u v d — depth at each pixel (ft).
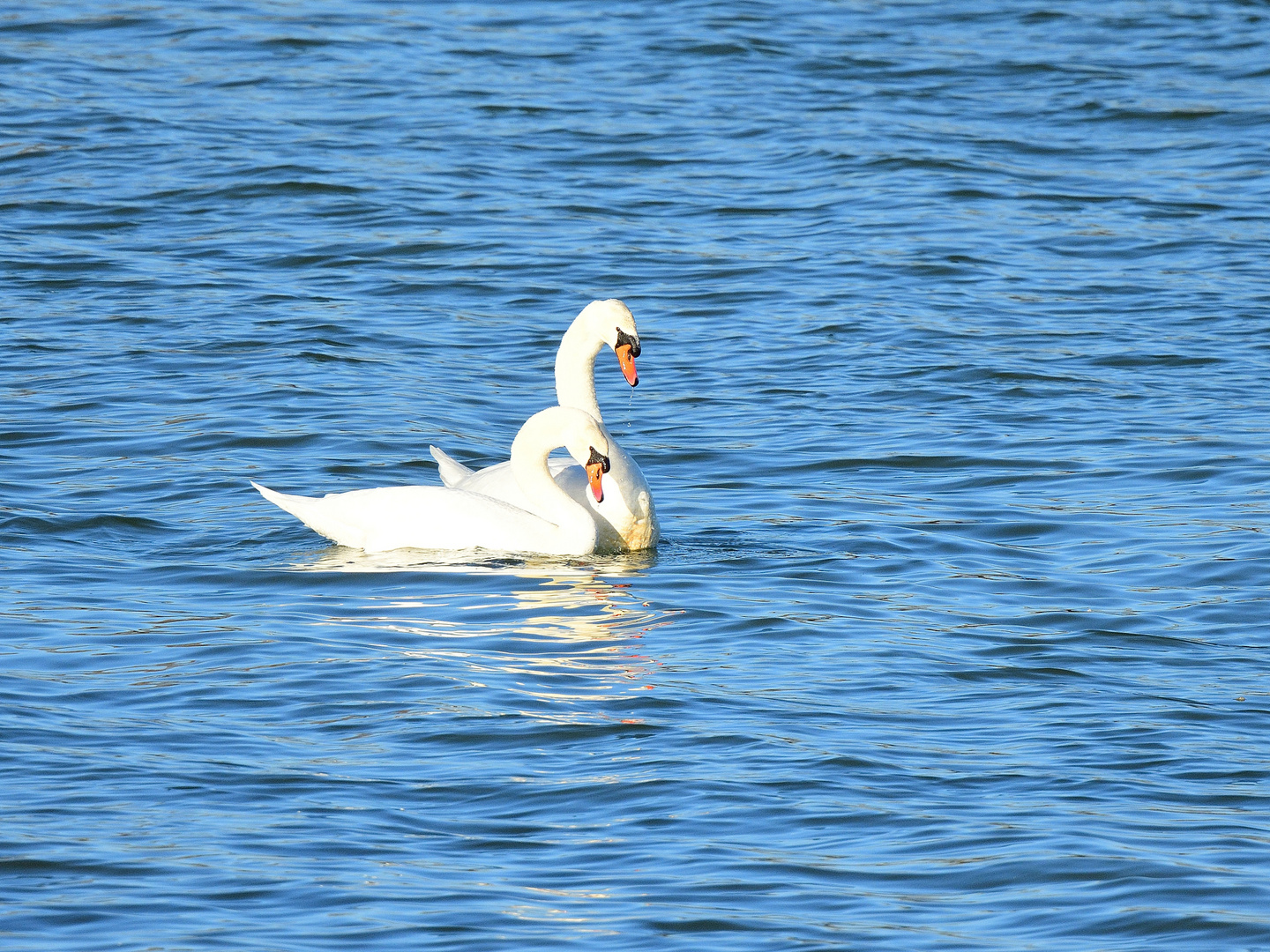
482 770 36.86
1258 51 128.36
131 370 70.95
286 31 129.49
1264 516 55.06
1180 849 32.96
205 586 49.42
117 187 96.89
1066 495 57.93
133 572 50.49
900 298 82.48
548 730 38.96
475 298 82.43
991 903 30.99
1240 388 69.87
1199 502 56.75
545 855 32.96
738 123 111.45
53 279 83.25
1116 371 72.33
